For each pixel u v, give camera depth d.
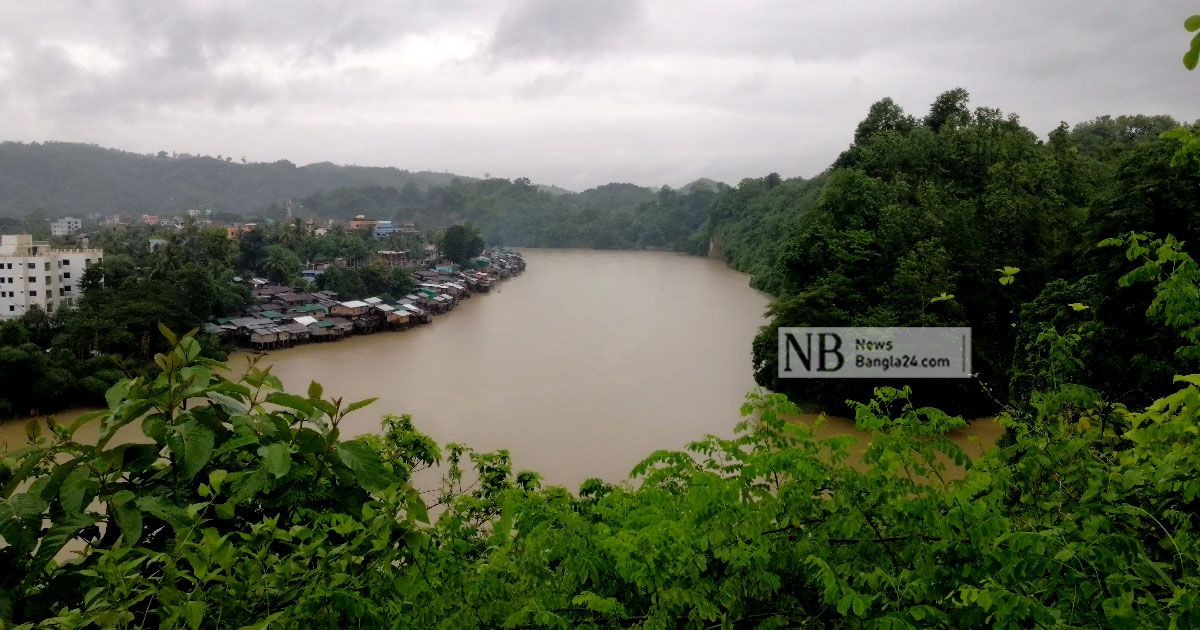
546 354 40.44
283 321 47.50
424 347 43.47
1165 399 3.23
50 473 3.07
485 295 71.81
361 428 26.22
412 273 74.31
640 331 48.22
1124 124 74.88
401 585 2.95
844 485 2.85
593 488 4.32
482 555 3.75
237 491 3.20
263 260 70.00
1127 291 17.77
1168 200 18.44
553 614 2.66
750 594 2.66
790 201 93.94
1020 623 2.46
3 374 28.17
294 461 3.47
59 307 43.88
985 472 2.92
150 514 3.12
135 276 50.03
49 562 2.80
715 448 3.56
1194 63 2.38
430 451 6.62
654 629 2.59
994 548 2.53
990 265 30.48
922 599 2.56
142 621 2.64
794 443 3.19
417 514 3.17
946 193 35.97
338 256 82.19
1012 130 46.78
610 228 157.12
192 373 3.29
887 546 2.73
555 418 27.17
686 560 2.62
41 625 2.43
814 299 28.48
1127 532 2.78
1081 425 3.67
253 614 2.73
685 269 99.81
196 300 43.53
